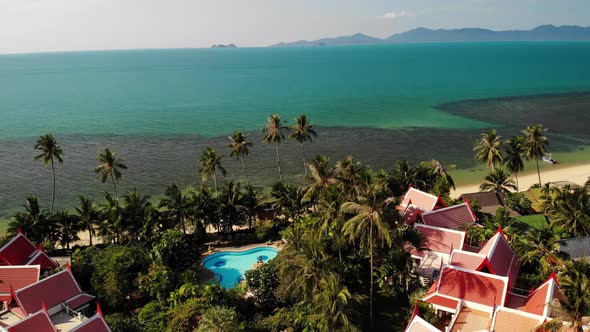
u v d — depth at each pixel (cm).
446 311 5488
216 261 7775
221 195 8531
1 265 6669
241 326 5488
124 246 7119
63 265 6906
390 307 6116
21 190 11756
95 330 4788
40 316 5006
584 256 6581
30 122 19762
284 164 13862
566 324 4484
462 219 7656
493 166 10181
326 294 4869
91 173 13000
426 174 9475
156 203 10831
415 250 6869
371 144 15900
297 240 6184
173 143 16188
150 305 6038
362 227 5538
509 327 4747
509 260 6128
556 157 14050
